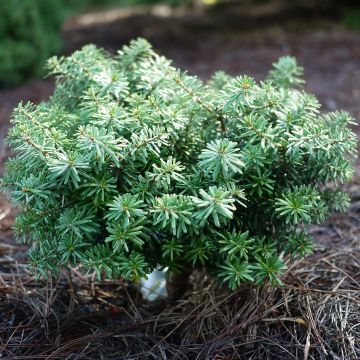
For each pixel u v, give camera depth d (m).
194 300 1.99
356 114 3.95
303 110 1.74
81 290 2.10
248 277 1.60
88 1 6.00
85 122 1.78
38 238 1.76
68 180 1.56
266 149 1.60
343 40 6.14
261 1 8.07
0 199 2.87
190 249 1.68
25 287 2.12
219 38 6.60
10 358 1.72
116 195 1.63
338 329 1.77
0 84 5.03
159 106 1.73
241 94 1.63
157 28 7.25
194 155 1.79
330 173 1.72
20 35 5.03
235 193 1.55
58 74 2.21
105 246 1.64
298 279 2.01
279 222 1.80
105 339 1.83
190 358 1.76
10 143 1.79
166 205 1.50
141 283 2.04
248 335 1.77
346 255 2.25
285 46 6.06
